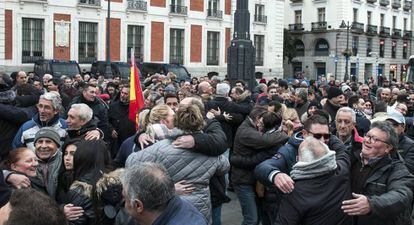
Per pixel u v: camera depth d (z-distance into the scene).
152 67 29.58
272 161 4.66
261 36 44.62
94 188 3.75
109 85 12.70
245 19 15.54
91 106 8.53
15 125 6.62
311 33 59.16
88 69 34.19
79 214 3.74
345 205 3.69
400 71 65.44
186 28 39.59
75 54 33.97
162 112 5.21
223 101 9.30
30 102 7.55
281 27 46.03
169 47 38.84
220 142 4.59
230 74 15.65
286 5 61.78
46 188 4.57
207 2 40.81
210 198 5.12
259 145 5.90
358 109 8.95
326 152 3.88
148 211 2.97
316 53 59.44
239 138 6.11
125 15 36.22
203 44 40.72
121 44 36.12
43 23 32.53
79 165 4.08
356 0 58.03
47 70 27.20
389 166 4.04
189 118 4.48
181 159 4.42
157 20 37.91
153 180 2.95
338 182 3.90
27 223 2.19
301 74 50.62
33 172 4.45
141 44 37.34
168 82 14.29
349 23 54.41
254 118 6.28
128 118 8.81
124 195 3.02
